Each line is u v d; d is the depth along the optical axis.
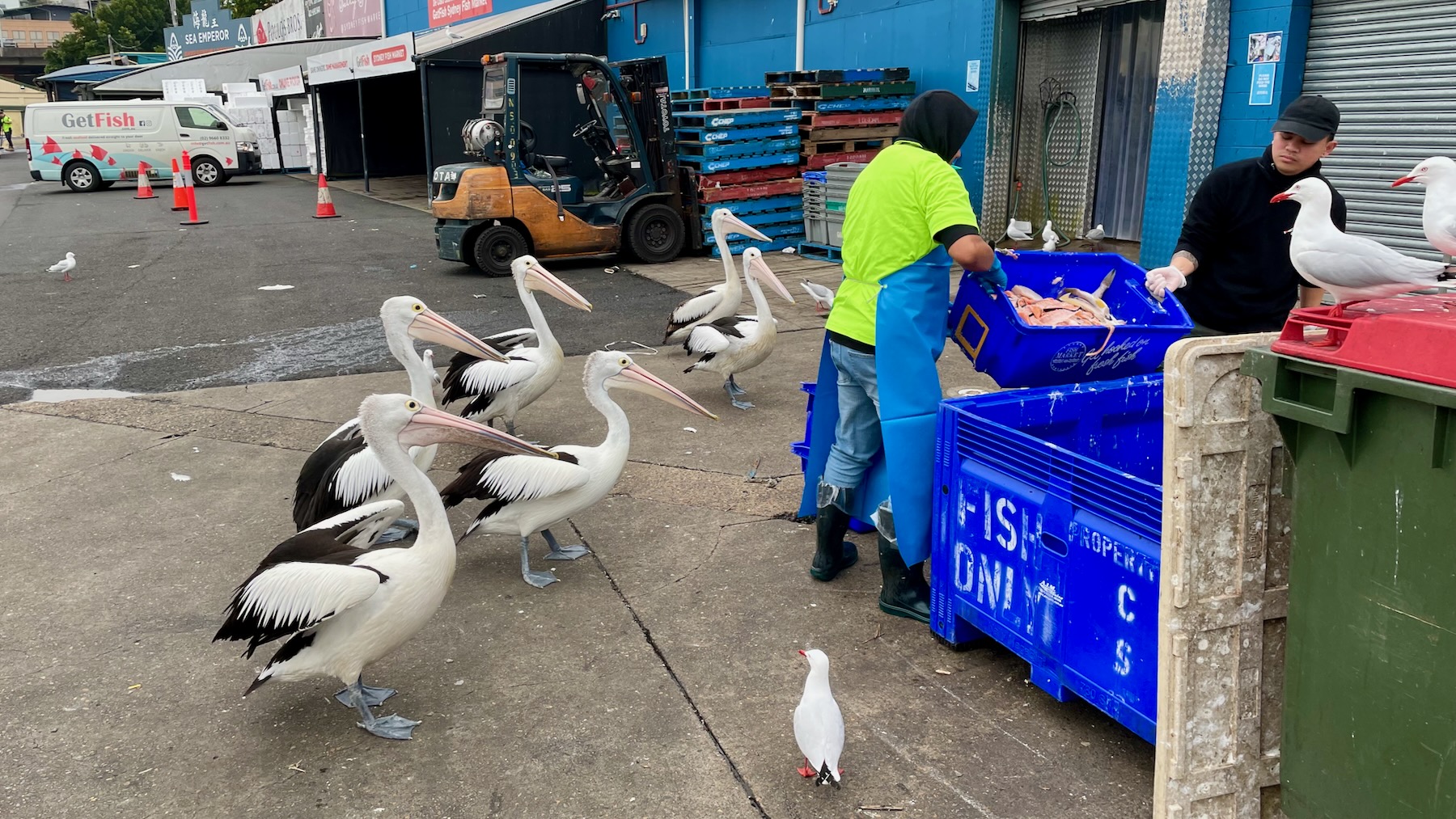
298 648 3.20
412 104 31.25
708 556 4.60
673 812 2.89
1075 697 3.43
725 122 12.44
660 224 13.01
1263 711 2.67
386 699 3.48
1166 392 2.48
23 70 106.25
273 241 16.12
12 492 5.47
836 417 4.36
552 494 4.21
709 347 6.65
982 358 3.91
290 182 29.08
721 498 5.30
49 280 12.49
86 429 6.53
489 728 3.32
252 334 9.36
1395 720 2.16
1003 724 3.28
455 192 12.41
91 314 10.38
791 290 10.80
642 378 4.49
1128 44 10.54
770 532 4.86
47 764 3.15
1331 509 2.24
